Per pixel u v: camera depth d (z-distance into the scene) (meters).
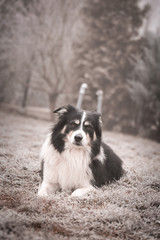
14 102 17.02
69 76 13.88
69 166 3.51
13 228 2.25
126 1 13.20
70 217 2.63
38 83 14.42
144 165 5.02
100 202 3.12
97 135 3.74
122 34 13.09
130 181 3.96
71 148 3.55
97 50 13.19
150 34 11.95
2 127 7.99
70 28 13.75
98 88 12.84
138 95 11.14
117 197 3.20
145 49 11.72
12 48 13.52
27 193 3.18
